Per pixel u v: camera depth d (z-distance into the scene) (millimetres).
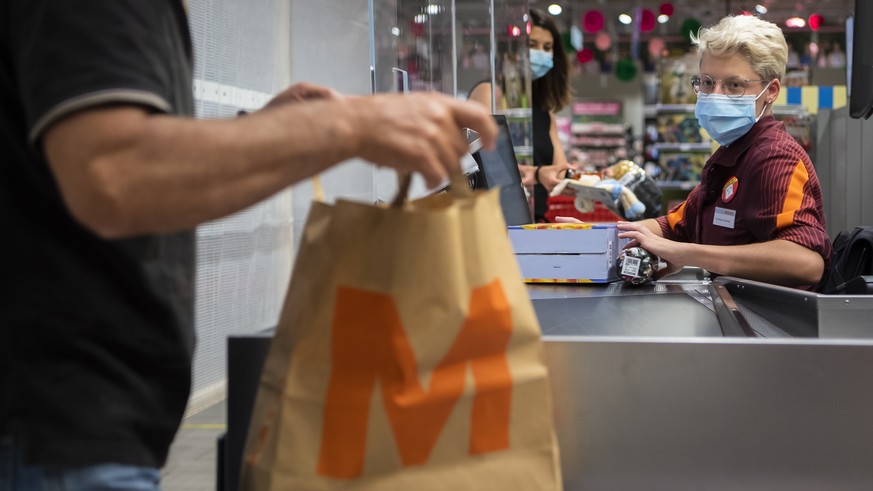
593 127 13055
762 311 1674
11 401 873
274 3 4367
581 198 3230
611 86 13297
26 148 872
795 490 1200
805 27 12523
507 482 1000
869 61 1966
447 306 945
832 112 6793
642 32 13242
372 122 846
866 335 1430
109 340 904
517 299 993
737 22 2387
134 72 782
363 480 972
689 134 12148
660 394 1215
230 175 796
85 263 894
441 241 939
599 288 2102
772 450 1200
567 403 1230
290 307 1033
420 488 974
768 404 1199
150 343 935
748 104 2346
